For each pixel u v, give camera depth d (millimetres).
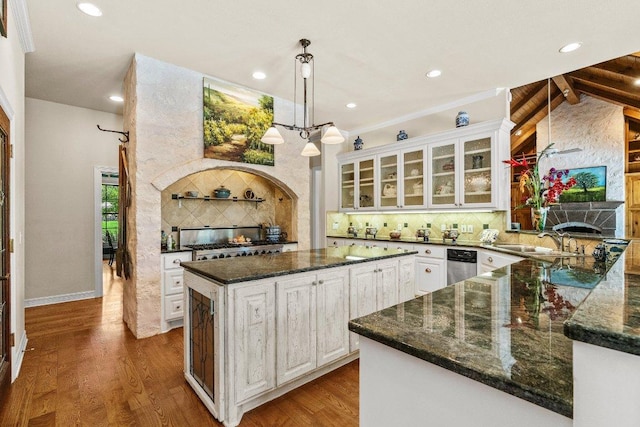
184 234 4336
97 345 2959
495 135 3906
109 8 2385
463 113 4180
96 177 4688
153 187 3188
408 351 906
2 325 2180
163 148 3252
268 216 5199
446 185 4484
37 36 2742
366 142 5723
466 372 782
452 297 1377
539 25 2615
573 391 618
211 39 2826
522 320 1094
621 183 6875
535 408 712
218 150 3619
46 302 4320
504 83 3811
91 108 4602
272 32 2719
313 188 6809
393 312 1187
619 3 2330
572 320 624
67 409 2000
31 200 4230
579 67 3391
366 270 2645
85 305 4277
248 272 2041
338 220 6105
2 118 2162
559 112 7684
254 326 1960
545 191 3027
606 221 7008
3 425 1848
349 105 4566
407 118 5051
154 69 3189
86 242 4625
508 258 3281
